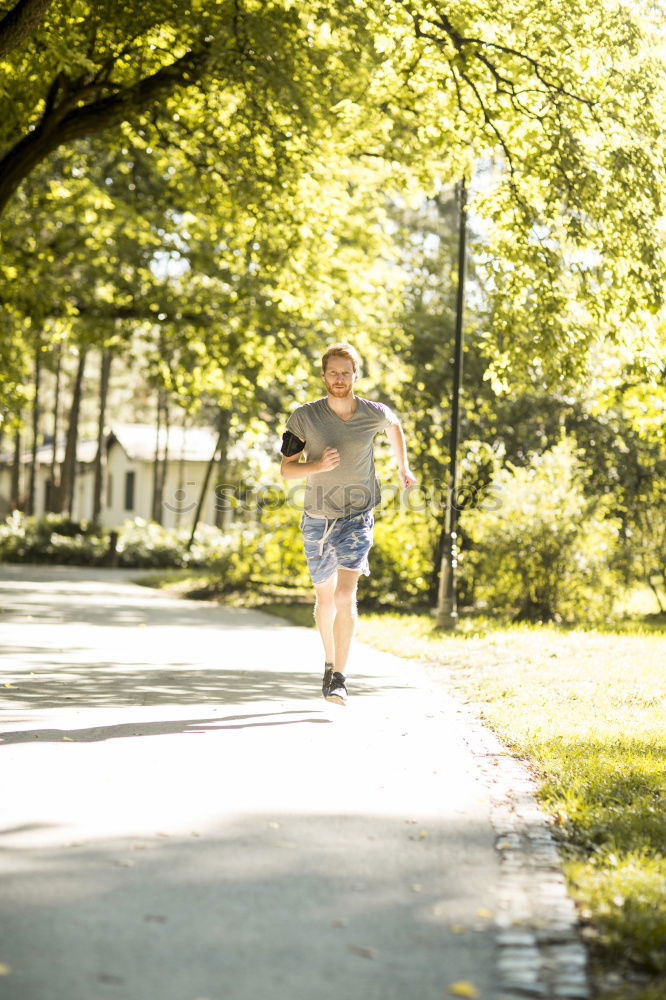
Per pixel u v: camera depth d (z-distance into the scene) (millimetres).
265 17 16188
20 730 8430
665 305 14617
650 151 14586
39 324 25000
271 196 19156
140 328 26719
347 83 17438
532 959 4215
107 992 3811
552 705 10688
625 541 24172
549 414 26297
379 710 10102
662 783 7230
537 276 15047
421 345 27203
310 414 9078
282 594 28906
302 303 23219
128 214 25359
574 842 5902
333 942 4344
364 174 22281
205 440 70812
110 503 74562
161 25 17516
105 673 12242
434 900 4867
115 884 4922
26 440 86375
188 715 9375
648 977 4086
